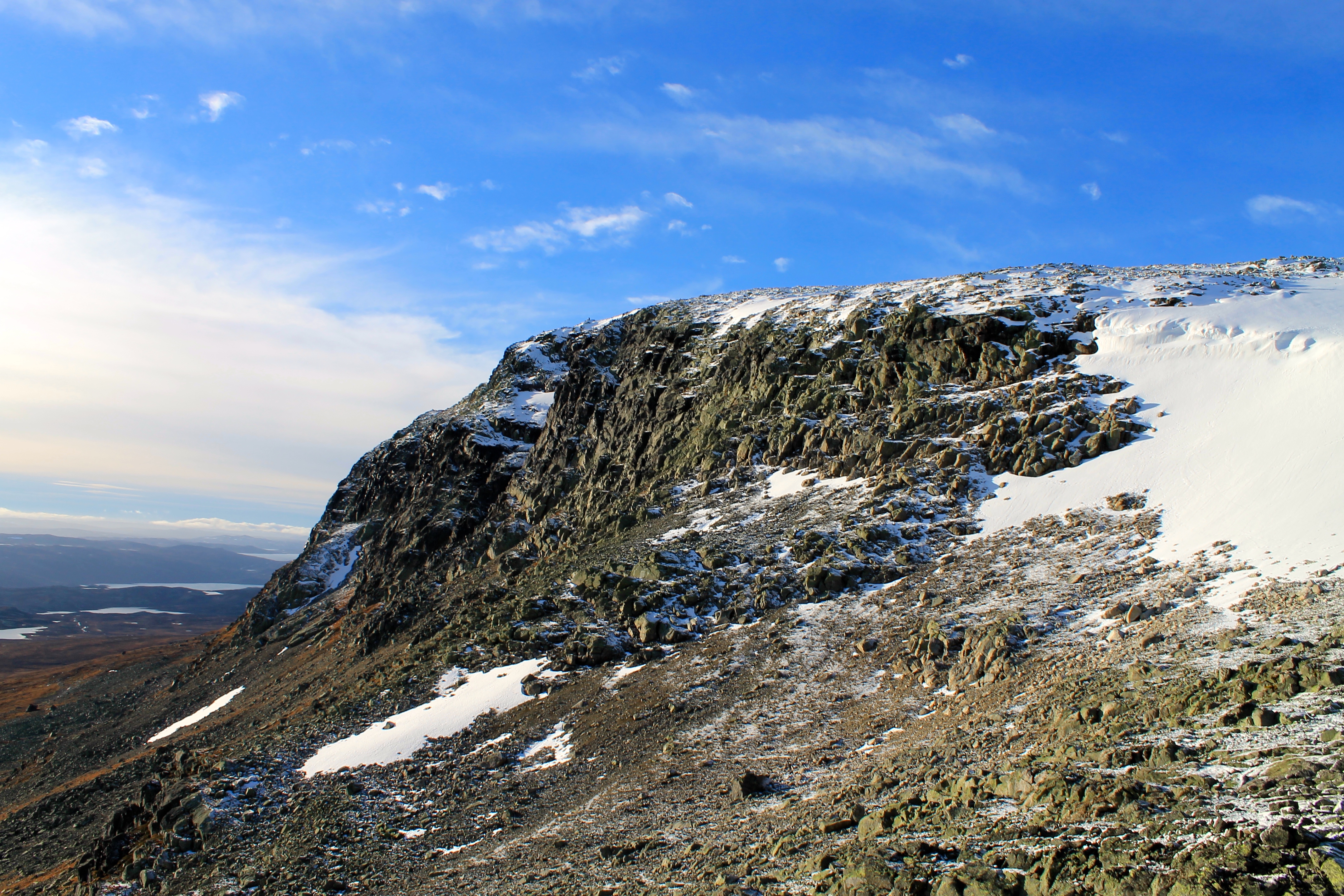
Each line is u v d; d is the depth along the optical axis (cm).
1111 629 2386
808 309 6712
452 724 3394
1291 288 4994
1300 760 1111
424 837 2495
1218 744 1322
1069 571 2950
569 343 11488
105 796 4419
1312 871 830
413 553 8006
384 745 3328
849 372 5450
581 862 1867
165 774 4200
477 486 8788
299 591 9806
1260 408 3562
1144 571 2728
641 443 6700
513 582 5506
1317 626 1844
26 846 4038
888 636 2956
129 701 8969
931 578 3312
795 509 4434
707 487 5253
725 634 3450
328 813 2811
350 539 10888
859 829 1462
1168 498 3222
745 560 4025
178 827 2930
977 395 4634
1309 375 3622
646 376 7588
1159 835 1030
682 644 3506
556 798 2522
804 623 3297
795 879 1318
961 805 1438
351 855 2458
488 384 11606
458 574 6844
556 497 7044
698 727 2694
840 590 3500
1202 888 845
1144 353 4416
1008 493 3797
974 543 3500
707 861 1594
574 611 4112
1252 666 1608
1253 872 858
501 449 9125
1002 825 1259
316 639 7569
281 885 2336
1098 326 4800
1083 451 3822
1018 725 1888
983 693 2253
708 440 5881
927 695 2441
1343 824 912
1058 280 5694
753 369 6262
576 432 7888
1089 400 4181
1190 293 5028
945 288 6038
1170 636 2131
